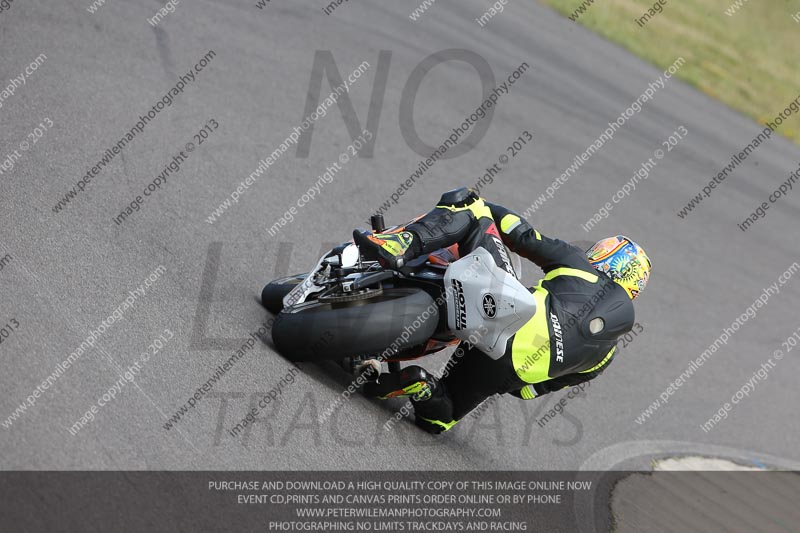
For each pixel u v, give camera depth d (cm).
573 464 2022
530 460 1961
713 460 2333
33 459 1211
